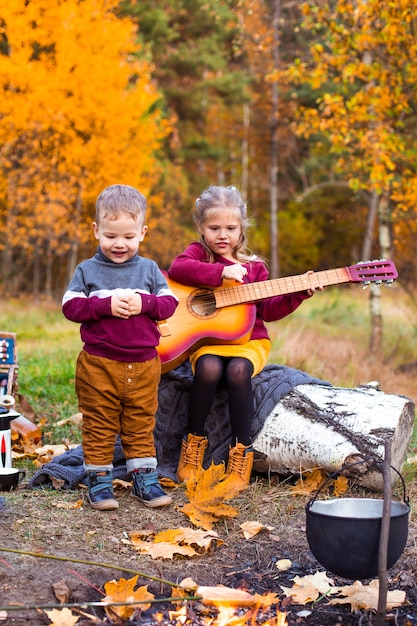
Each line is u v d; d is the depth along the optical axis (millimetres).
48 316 14406
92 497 3180
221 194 3859
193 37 24562
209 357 3588
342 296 19797
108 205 3205
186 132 25984
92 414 3232
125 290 3230
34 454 4004
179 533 2891
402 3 7770
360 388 3980
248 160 28688
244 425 3549
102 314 3129
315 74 8805
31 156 14953
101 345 3188
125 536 2924
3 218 17453
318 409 3611
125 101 13805
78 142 13883
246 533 3000
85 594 2416
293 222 28172
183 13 23266
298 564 2783
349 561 2314
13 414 3400
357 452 3402
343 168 10188
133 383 3217
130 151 14750
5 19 12484
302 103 18422
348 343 10789
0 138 13734
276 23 13102
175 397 3818
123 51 14070
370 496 3467
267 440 3613
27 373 6426
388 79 8617
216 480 3164
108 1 13656
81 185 14633
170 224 21438
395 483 3637
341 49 8703
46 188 14797
